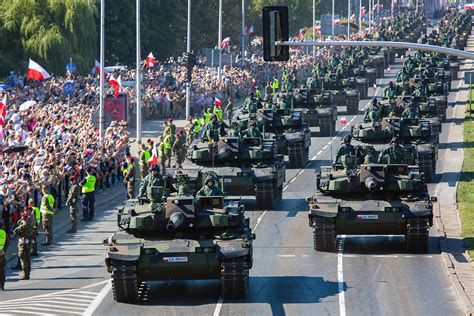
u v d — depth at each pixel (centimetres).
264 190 12644
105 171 14688
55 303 8475
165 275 8612
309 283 9069
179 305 8400
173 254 8506
